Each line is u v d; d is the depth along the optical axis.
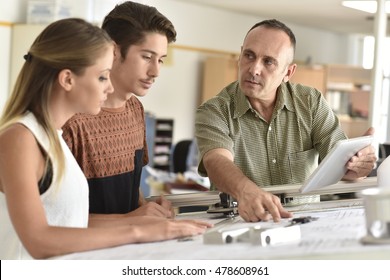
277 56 2.34
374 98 3.75
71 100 1.76
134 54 2.11
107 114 2.21
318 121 2.54
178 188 6.11
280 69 2.37
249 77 2.36
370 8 9.91
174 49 10.51
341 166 2.15
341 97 12.42
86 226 1.88
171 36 2.17
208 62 10.91
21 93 1.75
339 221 1.88
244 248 1.53
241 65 2.40
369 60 14.30
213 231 1.63
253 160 2.53
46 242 1.61
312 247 1.48
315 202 2.30
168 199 2.29
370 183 2.25
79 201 1.82
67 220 1.79
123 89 2.18
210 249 1.55
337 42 13.98
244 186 2.05
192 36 10.77
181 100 10.79
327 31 13.62
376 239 1.48
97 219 2.03
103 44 1.75
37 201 1.64
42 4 7.78
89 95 1.75
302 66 11.95
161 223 1.77
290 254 1.41
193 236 1.77
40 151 1.72
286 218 1.97
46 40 1.74
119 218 2.01
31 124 1.70
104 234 1.67
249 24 11.78
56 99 1.76
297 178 2.54
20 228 1.62
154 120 9.84
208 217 2.18
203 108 2.52
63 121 1.80
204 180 6.32
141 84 2.15
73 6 7.75
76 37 1.72
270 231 1.57
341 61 14.16
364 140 2.16
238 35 11.59
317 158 2.63
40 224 1.62
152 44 2.10
